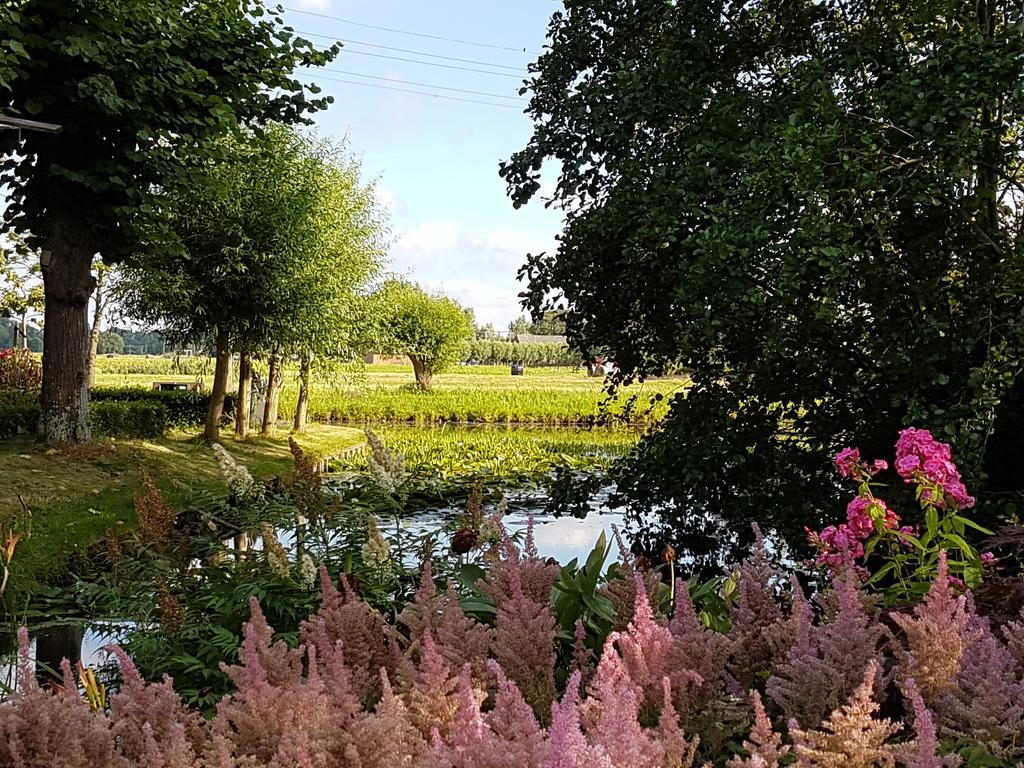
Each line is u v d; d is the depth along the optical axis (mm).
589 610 2736
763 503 7793
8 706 1557
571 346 9617
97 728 1568
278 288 16984
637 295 8789
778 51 8742
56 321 13078
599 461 16938
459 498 11320
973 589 2750
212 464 14891
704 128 7770
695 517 8641
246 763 1499
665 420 8664
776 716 1934
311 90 14961
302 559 4160
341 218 18781
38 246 13461
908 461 3182
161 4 12992
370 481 5012
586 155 8695
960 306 6906
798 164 6477
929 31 7258
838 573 2555
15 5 12078
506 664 2016
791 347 7289
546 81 9422
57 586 7340
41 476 11242
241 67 14297
